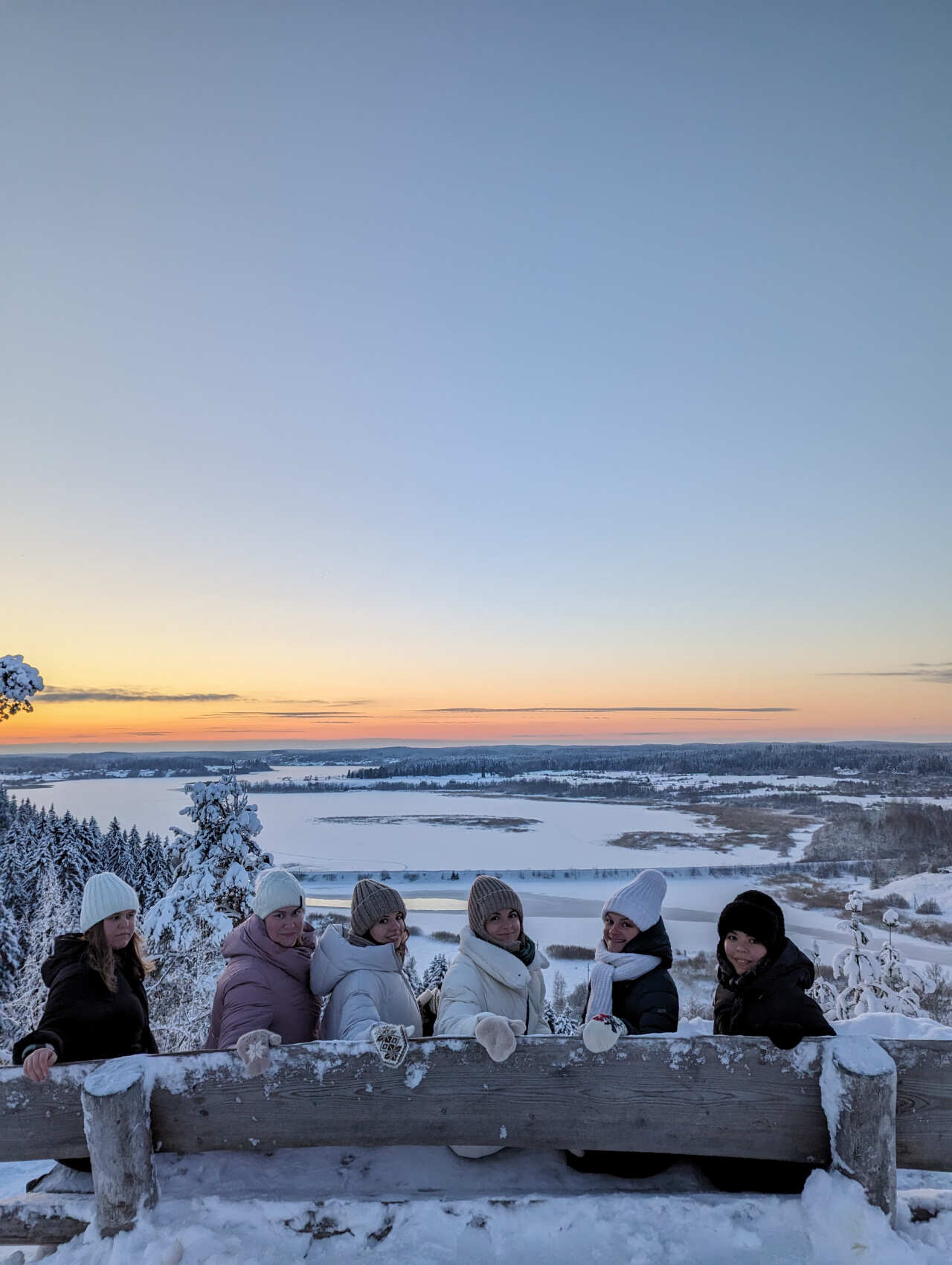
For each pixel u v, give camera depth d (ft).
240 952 11.37
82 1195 9.71
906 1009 42.80
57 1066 9.55
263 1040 9.56
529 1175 9.89
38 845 103.91
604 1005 10.38
